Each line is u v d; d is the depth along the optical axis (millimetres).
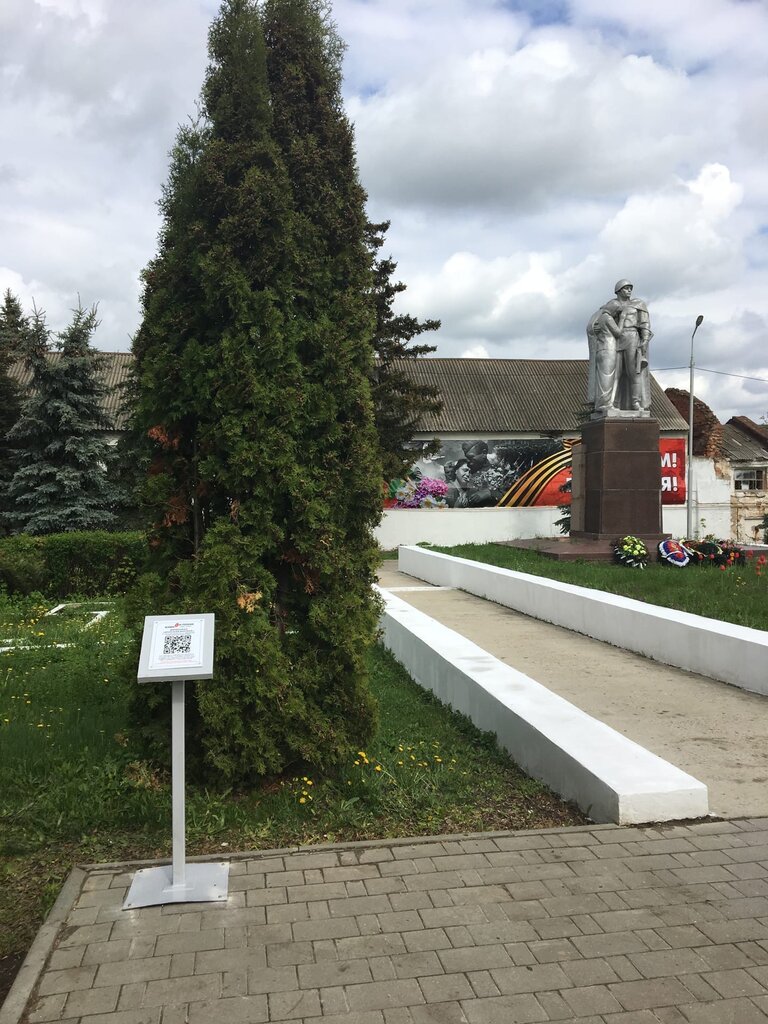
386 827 4219
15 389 24844
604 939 3078
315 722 4586
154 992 2758
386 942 3062
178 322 4512
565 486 31750
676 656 8438
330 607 4656
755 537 30609
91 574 15562
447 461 33719
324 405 4590
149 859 3834
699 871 3637
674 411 37406
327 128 4840
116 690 7070
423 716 6516
